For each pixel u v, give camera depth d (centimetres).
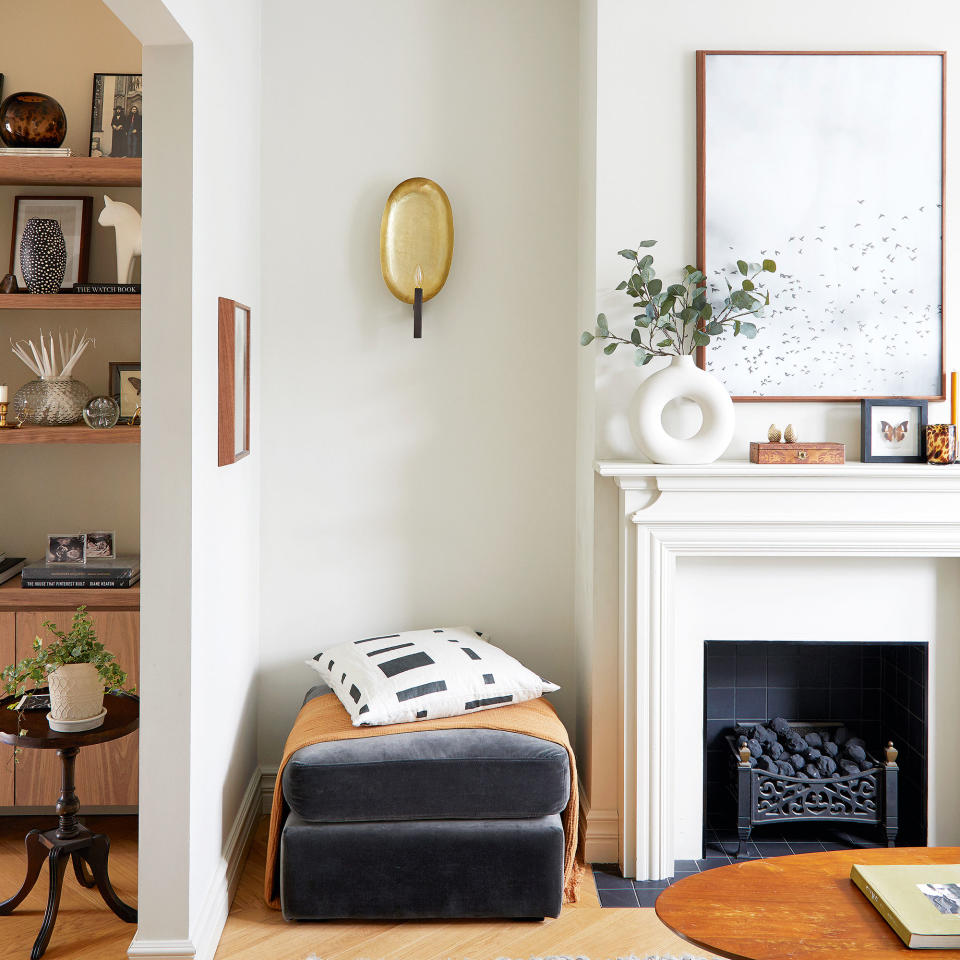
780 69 279
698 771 286
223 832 257
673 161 280
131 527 314
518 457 318
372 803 244
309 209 312
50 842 239
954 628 285
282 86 310
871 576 284
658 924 249
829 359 284
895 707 306
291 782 243
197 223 217
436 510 318
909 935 168
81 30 305
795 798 291
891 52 278
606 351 276
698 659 284
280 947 236
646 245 268
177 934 217
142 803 216
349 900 244
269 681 317
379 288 314
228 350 246
